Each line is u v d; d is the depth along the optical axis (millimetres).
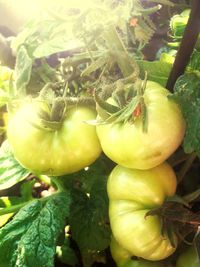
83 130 183
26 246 188
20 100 190
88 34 177
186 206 209
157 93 176
